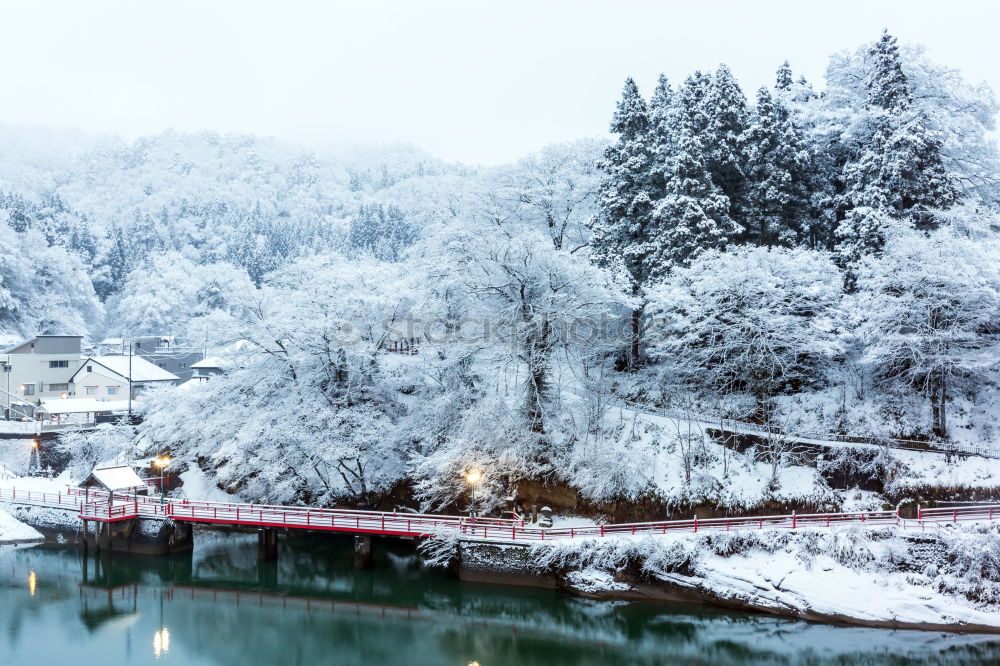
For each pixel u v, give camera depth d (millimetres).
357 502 48875
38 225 132625
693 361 45656
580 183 55531
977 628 32750
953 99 51812
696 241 47469
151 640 36406
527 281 44875
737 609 36125
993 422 41938
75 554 49406
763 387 44156
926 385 42688
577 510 43719
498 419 43500
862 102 51969
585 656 33500
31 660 34094
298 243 175250
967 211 43750
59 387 80938
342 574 45031
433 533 42062
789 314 43875
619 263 48906
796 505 40312
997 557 33812
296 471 48625
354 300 49406
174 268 140750
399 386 50844
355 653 34594
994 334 41906
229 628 37750
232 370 53688
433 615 39031
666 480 42781
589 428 45156
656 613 36375
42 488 57438
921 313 41000
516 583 39500
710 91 53062
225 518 46781
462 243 48719
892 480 39531
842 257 47125
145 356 93562
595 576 38125
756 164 50656
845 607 34406
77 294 113750
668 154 52000
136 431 64125
